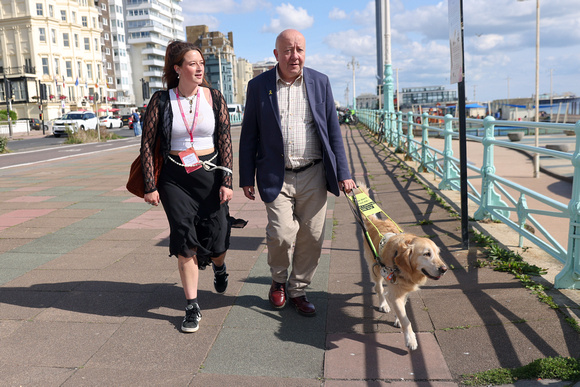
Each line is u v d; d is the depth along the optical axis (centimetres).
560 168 1836
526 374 272
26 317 374
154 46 9544
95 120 3694
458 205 691
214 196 357
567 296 361
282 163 355
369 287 427
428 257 304
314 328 352
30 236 621
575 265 368
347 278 450
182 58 342
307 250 373
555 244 424
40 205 834
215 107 362
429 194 788
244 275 461
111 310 385
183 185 350
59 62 5569
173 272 472
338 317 369
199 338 338
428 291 399
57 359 311
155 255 529
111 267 490
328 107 366
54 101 5334
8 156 1961
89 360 309
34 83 5250
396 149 1422
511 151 2455
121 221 699
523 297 365
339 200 800
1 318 372
